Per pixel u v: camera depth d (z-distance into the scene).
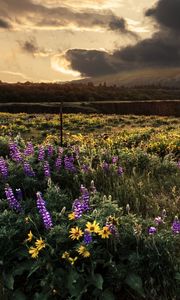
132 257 5.82
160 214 8.06
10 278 5.91
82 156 11.66
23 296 5.78
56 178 9.97
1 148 13.77
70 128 30.30
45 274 5.88
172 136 21.44
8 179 9.29
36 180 9.30
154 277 5.83
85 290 5.55
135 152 12.98
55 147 12.27
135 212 8.32
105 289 5.73
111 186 9.84
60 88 117.12
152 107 67.88
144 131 26.11
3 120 34.44
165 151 16.48
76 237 5.86
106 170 10.51
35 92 109.94
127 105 69.31
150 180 10.70
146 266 5.88
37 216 6.91
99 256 5.96
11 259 6.21
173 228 6.20
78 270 5.71
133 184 9.91
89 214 6.94
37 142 22.73
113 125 33.28
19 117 37.97
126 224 6.44
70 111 64.31
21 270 5.98
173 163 12.51
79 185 9.66
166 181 10.57
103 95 126.31
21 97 101.44
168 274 5.77
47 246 6.16
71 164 10.32
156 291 5.68
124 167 11.45
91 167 11.02
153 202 8.79
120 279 5.75
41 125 30.67
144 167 12.07
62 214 6.88
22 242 6.37
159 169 11.81
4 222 6.80
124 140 21.30
